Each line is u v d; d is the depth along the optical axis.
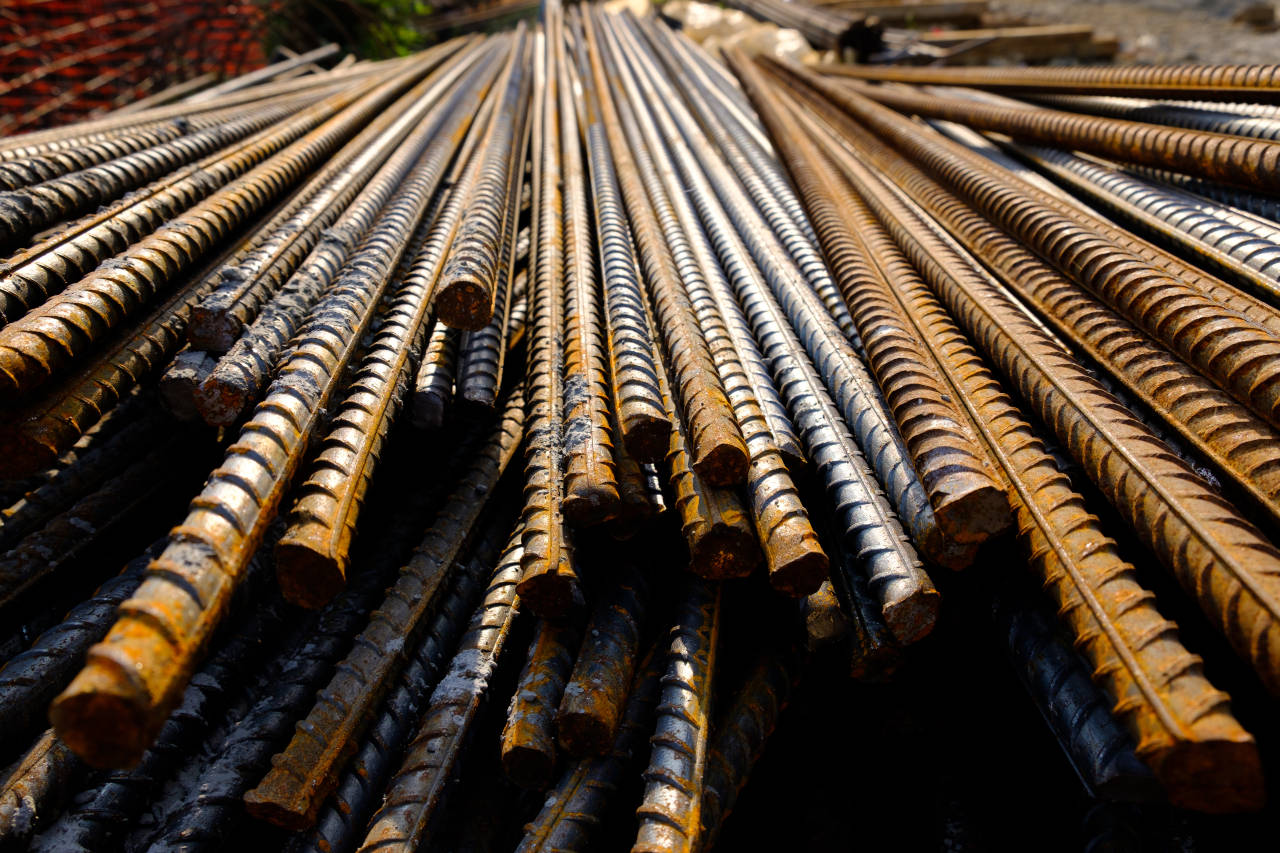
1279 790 0.22
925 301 0.32
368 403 0.27
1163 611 0.24
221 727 0.27
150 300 0.31
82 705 0.17
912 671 0.31
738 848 0.29
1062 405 0.26
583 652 0.26
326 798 0.25
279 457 0.23
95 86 1.17
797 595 0.24
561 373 0.32
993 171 0.41
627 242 0.41
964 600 0.28
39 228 0.33
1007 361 0.28
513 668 0.28
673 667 0.26
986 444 0.26
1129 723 0.19
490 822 0.27
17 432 0.24
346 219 0.38
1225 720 0.18
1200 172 0.35
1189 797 0.19
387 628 0.27
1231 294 0.28
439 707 0.26
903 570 0.24
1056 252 0.32
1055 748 0.29
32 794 0.23
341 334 0.28
